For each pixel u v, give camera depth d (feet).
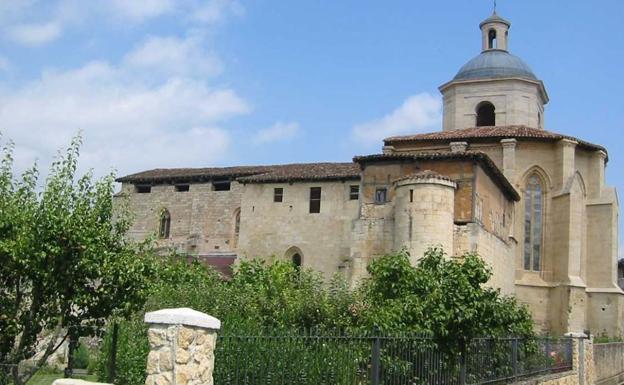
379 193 139.64
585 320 176.86
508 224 169.17
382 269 79.10
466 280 71.97
